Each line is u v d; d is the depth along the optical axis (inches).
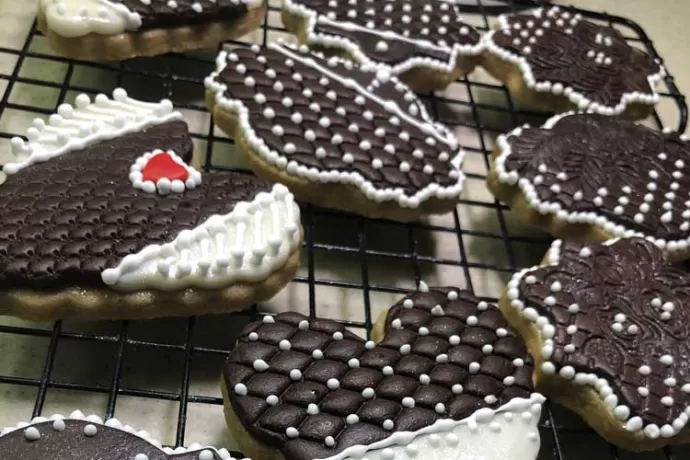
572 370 11.9
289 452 10.8
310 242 13.1
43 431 10.2
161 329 12.4
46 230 11.5
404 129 13.8
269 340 11.4
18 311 11.3
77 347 12.1
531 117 16.0
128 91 14.5
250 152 13.3
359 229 13.5
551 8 16.4
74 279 11.3
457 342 11.8
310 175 13.0
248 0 14.5
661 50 18.0
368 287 12.9
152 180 12.1
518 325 12.5
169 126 12.9
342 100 13.8
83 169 12.1
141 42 13.9
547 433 12.4
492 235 13.9
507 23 15.8
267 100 13.6
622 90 15.3
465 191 14.7
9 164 12.1
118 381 11.4
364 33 14.9
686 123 15.8
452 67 15.0
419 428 11.1
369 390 11.2
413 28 15.2
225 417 11.3
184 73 15.0
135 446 10.3
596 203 13.5
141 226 11.7
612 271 12.8
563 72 15.2
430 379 11.5
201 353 12.2
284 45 14.4
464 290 12.4
